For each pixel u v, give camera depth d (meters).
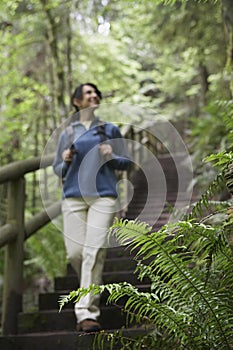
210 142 7.77
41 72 11.10
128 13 12.27
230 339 2.63
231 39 3.26
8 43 10.03
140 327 4.58
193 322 2.66
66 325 4.90
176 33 10.95
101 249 4.38
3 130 9.69
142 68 17.25
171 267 2.67
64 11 9.55
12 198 5.16
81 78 12.02
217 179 2.78
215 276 2.78
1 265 7.03
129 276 5.24
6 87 10.30
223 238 2.49
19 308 5.03
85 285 4.30
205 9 9.68
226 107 3.82
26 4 10.12
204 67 13.09
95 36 11.84
